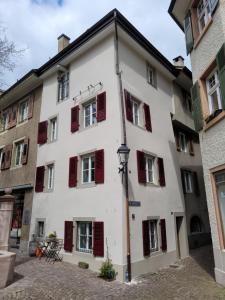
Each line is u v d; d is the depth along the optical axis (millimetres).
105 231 9625
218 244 8031
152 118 12852
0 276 7273
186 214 14789
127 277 8648
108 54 11703
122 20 11359
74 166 11695
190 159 16531
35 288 7320
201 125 9211
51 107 14383
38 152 14391
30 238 13102
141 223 10102
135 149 10867
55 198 12305
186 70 15297
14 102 18188
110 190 9875
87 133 11562
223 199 7969
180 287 7844
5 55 10781
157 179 11977
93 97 11844
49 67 14641
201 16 10148
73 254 10594
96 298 6871
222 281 7773
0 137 18531
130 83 11758
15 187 14852
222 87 7793
